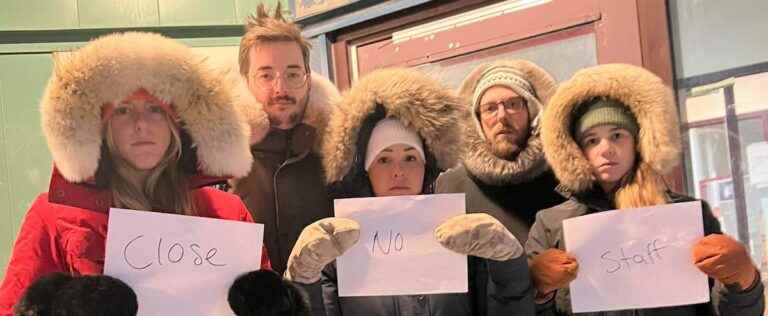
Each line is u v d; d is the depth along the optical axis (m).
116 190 0.92
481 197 1.38
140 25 1.99
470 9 1.85
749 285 0.91
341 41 2.09
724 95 1.50
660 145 1.05
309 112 1.34
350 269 0.93
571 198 1.12
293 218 1.26
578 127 1.09
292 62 1.31
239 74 1.36
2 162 1.88
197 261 0.86
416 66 1.94
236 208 1.04
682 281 0.93
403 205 0.93
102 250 0.87
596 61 1.64
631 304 0.94
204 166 0.98
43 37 1.93
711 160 1.53
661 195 1.04
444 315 0.98
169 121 0.93
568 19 1.68
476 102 1.38
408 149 1.04
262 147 1.31
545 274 0.92
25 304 0.75
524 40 1.76
